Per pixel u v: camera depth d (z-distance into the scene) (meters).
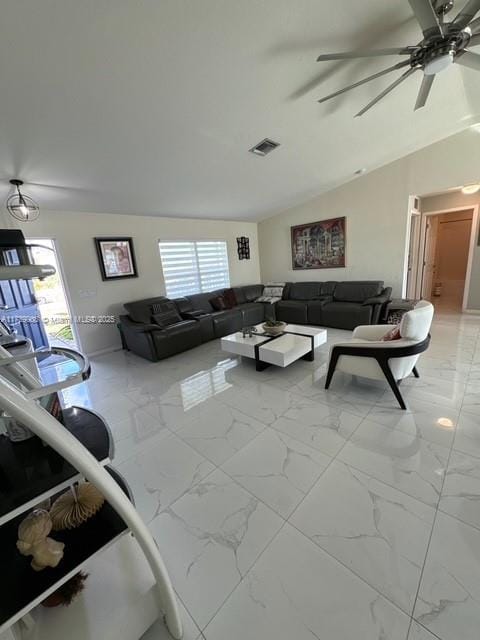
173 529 1.33
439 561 1.11
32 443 0.88
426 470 1.56
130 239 4.37
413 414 2.09
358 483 1.51
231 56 1.79
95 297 4.11
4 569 0.78
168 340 3.81
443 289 6.70
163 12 1.43
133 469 1.75
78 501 0.93
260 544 1.23
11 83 1.62
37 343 3.62
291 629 0.95
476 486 1.44
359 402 2.32
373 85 2.40
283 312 5.35
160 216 4.73
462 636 0.89
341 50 1.92
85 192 3.24
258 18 1.57
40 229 3.56
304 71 2.06
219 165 3.30
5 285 3.21
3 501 0.70
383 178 4.52
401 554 1.15
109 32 1.47
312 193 5.14
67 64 1.59
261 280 6.79
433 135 3.70
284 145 3.14
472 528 1.23
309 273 5.81
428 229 5.54
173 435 2.07
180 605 1.04
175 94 2.02
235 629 0.96
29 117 1.91
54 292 4.58
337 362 2.45
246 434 2.01
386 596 1.01
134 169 2.96
